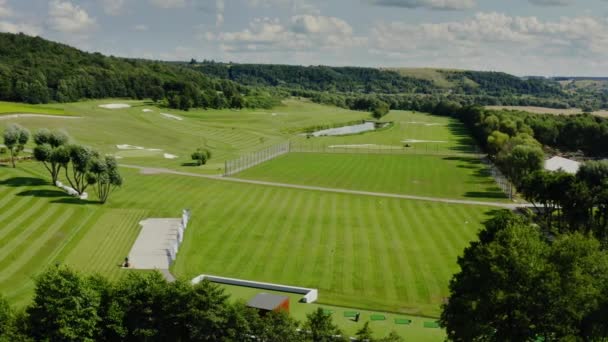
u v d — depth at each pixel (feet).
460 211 305.94
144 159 438.40
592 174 282.77
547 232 271.28
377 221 279.28
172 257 216.54
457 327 130.21
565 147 630.74
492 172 442.50
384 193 350.84
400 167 460.14
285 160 483.10
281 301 151.23
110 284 140.77
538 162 358.23
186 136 570.87
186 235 247.09
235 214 285.02
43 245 218.18
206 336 131.85
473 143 640.17
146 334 131.03
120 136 522.06
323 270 208.74
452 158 516.32
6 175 319.47
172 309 134.62
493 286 127.03
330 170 435.53
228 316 132.36
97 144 477.77
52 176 328.70
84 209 272.31
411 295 187.21
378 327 160.86
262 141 594.65
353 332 155.94
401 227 269.03
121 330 131.64
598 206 245.65
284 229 260.42
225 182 368.48
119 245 230.48
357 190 358.23
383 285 195.52
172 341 135.64
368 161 489.26
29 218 248.32
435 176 420.77
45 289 128.36
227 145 550.36
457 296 136.05
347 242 242.58
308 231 258.16
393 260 220.64
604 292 126.21
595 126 597.11
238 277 200.64
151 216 274.77
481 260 132.77
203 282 138.10
